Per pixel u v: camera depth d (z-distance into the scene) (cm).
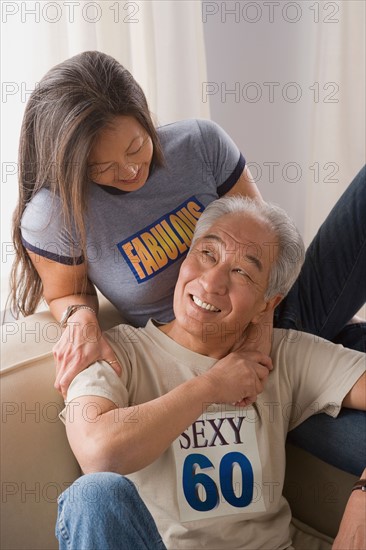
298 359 159
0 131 209
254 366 150
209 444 149
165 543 145
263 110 269
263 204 155
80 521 124
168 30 225
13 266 174
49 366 156
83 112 145
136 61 221
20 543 149
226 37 256
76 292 171
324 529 166
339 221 186
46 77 151
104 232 163
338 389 154
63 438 154
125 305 172
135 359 153
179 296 150
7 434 147
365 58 250
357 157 260
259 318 156
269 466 152
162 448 139
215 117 265
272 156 275
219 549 146
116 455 136
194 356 153
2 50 203
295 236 154
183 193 168
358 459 155
